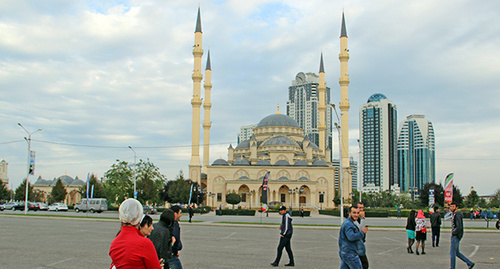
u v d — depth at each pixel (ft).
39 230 140.77
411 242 95.25
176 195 388.16
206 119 486.38
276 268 71.72
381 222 229.66
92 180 497.46
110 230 144.56
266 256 85.71
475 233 159.12
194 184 404.36
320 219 263.49
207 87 485.56
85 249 91.35
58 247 94.63
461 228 68.59
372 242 118.32
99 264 71.97
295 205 427.33
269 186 442.50
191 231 149.38
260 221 220.23
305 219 260.83
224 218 254.88
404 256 89.10
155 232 42.68
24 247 94.07
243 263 76.02
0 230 138.31
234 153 535.60
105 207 324.60
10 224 168.45
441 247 107.34
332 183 453.99
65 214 272.10
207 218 253.65
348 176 437.58
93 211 318.86
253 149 487.61
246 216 294.87
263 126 526.57
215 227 173.47
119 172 396.16
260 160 467.52
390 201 568.82
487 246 111.04
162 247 42.78
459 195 435.94
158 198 423.23
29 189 509.35
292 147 486.79
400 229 167.12
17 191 506.48
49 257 79.56
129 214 28.58
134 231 28.89
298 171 456.86
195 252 90.07
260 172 456.45
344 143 442.09
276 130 520.01
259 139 525.34
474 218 294.87
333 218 282.97
